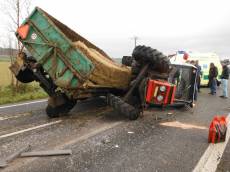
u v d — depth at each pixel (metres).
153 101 6.10
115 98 5.90
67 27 6.85
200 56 14.66
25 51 5.74
